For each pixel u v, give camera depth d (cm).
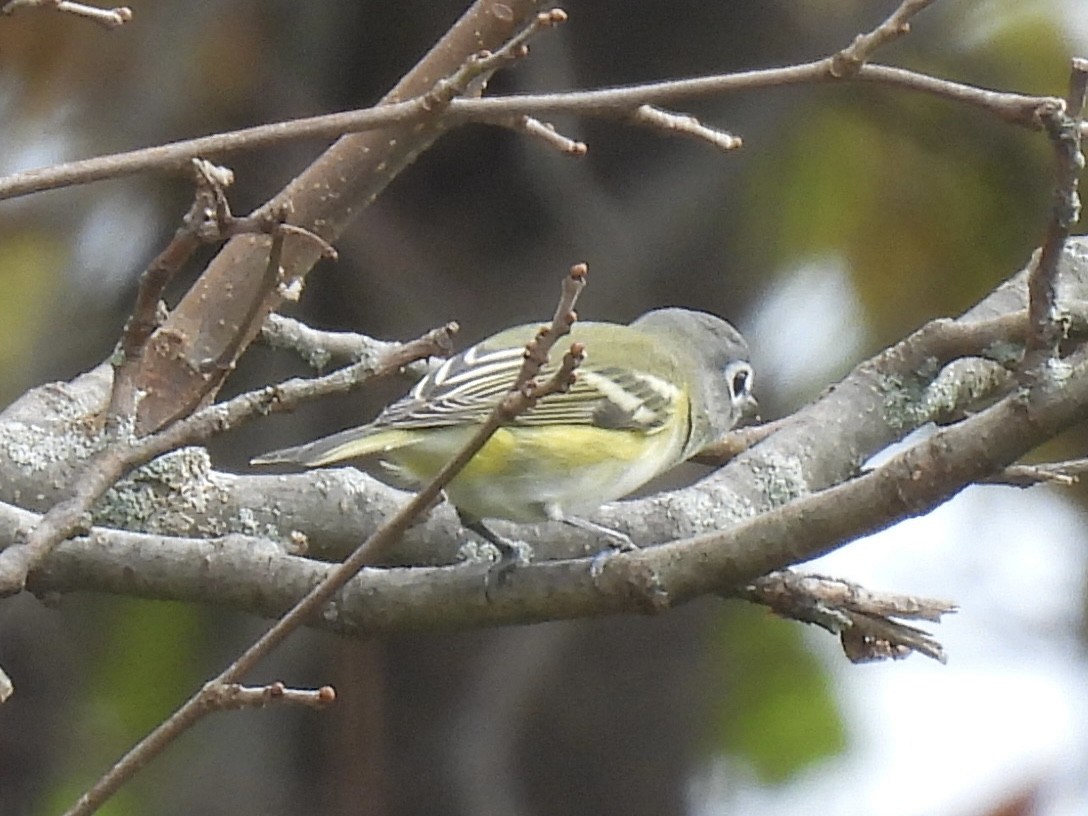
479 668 1193
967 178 1269
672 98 497
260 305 522
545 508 743
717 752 1241
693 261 1245
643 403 789
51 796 1125
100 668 1152
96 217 1184
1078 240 897
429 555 775
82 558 634
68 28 1119
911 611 658
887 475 541
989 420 526
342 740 1161
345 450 675
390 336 1177
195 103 1152
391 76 1216
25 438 736
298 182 719
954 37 1279
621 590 589
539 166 1201
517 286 1199
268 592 629
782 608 648
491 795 1166
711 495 793
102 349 1172
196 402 534
